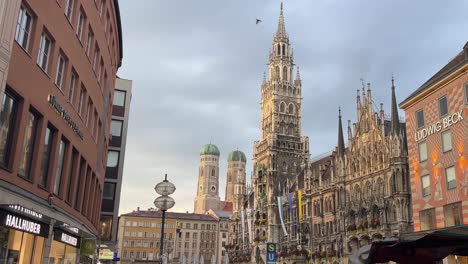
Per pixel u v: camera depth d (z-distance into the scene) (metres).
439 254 15.16
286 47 131.75
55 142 28.09
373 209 69.88
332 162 86.69
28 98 23.16
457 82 46.12
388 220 66.69
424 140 51.06
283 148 119.81
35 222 24.94
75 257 36.88
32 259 25.81
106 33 43.19
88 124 38.12
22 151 23.33
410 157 53.41
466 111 44.59
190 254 182.25
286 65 130.00
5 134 21.47
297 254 90.50
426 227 49.34
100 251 59.06
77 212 35.34
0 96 19.52
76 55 31.25
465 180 43.97
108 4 42.50
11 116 22.00
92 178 42.72
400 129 68.62
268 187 114.12
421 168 51.09
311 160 113.00
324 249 83.94
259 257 112.94
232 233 139.00
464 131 44.66
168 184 25.41
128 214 179.00
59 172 30.11
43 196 26.39
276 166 116.94
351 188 78.00
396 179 65.50
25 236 24.80
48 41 26.30
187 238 184.25
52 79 26.47
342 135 84.44
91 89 37.22
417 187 51.44
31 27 23.62
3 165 21.22
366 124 76.25
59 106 27.78
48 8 25.25
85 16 33.66
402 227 62.78
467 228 13.51
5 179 21.03
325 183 87.88
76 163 33.69
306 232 91.25
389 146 68.62
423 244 14.69
